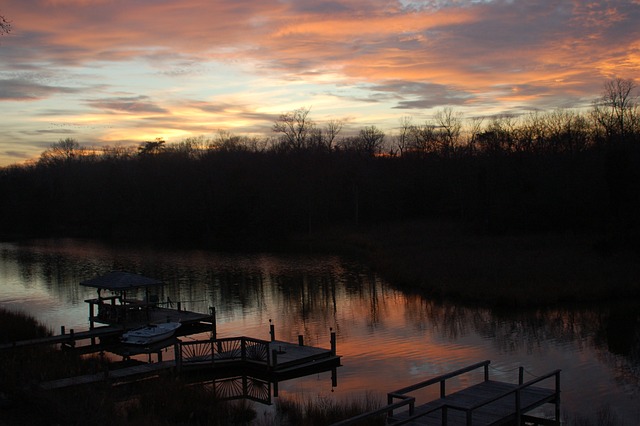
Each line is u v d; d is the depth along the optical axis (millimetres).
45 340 25641
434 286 37031
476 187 68812
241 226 81000
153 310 32531
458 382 20000
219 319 32469
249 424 16469
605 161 49562
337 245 68688
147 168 95875
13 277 49062
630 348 23875
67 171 110188
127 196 94375
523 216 58375
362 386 20094
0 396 16391
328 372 21906
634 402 17875
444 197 78188
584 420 16312
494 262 41281
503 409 14727
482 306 32719
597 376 20406
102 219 94375
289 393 19578
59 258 61500
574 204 54781
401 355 23844
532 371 21094
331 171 84812
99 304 30984
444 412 13180
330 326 29797
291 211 79438
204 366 21734
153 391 17906
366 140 111188
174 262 56781
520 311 31203
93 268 53719
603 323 28078
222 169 85375
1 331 26641
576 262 39656
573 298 32781
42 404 15336
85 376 19688
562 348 24109
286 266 52344
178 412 16625
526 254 44031
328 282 43344
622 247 42594
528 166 63594
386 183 83688
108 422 14734
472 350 24203
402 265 44281
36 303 38312
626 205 46719
